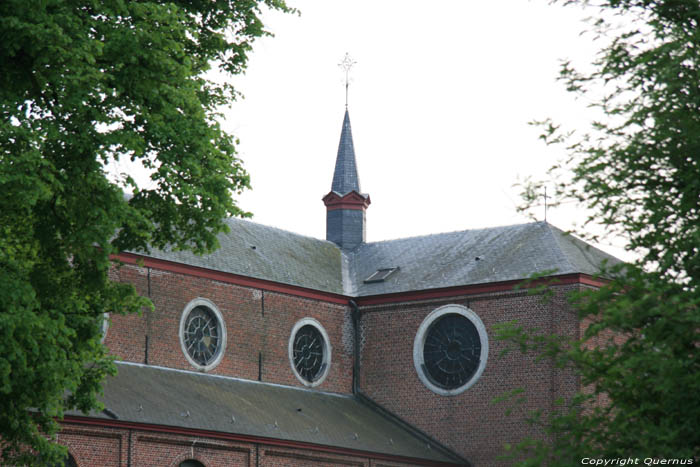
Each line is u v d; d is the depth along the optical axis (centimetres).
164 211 1903
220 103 2078
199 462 2877
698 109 1377
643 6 1454
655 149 1371
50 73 1688
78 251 1750
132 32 1722
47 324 1628
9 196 1630
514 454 1421
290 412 3319
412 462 3356
